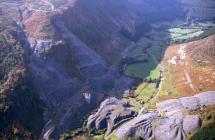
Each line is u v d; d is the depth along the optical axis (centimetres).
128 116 10912
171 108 10938
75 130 10588
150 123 10238
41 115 10538
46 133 10125
